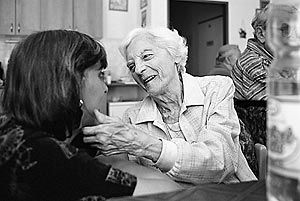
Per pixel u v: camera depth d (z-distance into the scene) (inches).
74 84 33.5
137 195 30.7
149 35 54.4
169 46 54.3
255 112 80.6
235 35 235.8
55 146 30.7
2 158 30.3
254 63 83.4
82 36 36.4
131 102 199.2
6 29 189.6
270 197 21.3
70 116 33.7
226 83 57.4
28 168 29.9
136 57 54.2
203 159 46.1
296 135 19.1
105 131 41.0
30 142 30.5
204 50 269.0
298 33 30.9
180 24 282.4
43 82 32.3
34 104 32.2
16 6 190.5
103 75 41.1
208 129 51.8
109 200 29.2
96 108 40.2
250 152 61.7
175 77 55.3
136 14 227.9
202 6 265.7
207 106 55.4
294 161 19.3
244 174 54.7
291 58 26.0
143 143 43.5
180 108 55.8
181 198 29.1
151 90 54.4
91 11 206.1
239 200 28.5
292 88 21.7
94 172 31.0
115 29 222.8
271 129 20.6
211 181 48.3
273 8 32.5
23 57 32.9
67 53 33.5
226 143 50.6
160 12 208.8
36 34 34.4
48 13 197.0
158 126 55.3
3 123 32.2
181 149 45.6
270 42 31.9
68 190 30.3
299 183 19.4
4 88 33.8
